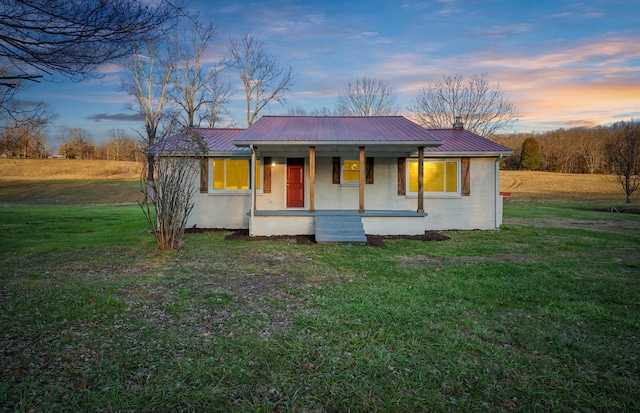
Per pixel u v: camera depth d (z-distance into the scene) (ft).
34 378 10.21
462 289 19.45
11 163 163.43
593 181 128.36
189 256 28.09
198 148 34.14
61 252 29.43
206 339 13.00
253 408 9.02
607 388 10.15
